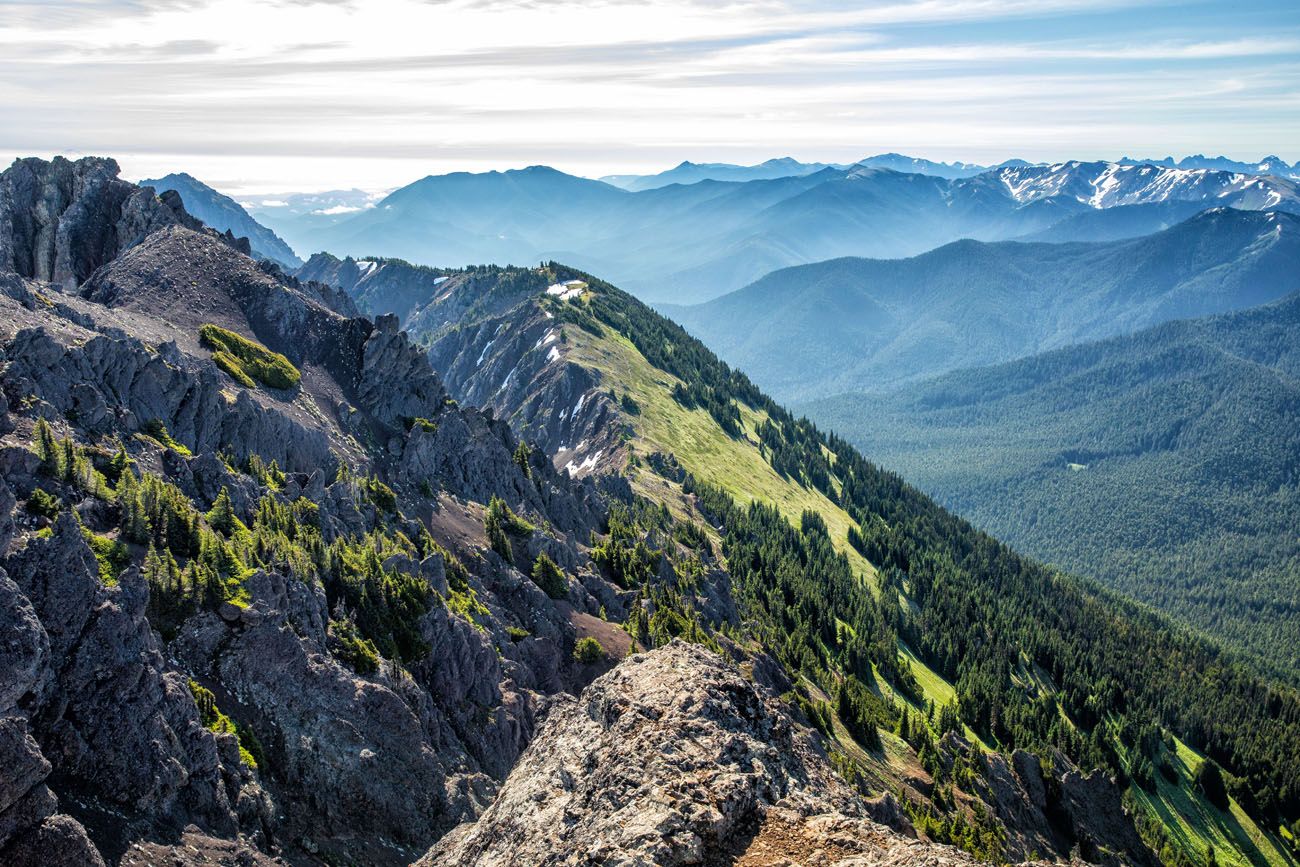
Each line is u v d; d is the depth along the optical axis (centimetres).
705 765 4681
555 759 5409
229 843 6222
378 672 8438
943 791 13962
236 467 10500
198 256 16612
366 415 15012
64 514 6494
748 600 19562
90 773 5841
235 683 7325
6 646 5566
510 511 14150
